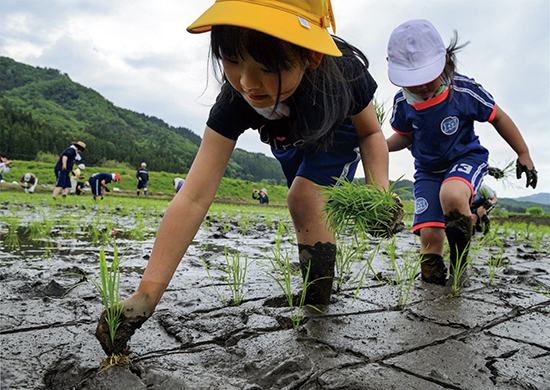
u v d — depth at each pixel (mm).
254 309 1933
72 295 2045
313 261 1972
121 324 1283
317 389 1181
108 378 1171
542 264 3666
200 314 1840
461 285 2516
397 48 2553
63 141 123438
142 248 3648
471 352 1497
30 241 3830
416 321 1851
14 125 119312
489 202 4961
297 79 1252
